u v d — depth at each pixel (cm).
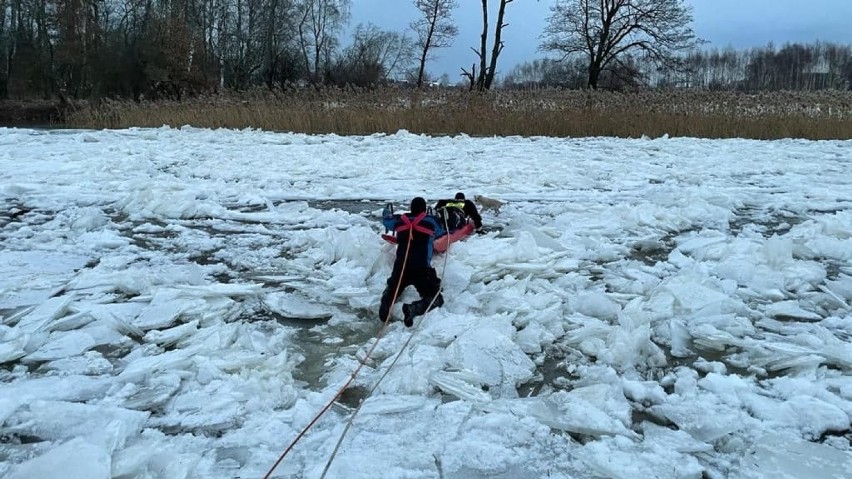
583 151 1423
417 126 1928
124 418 296
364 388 334
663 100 2031
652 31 3547
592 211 740
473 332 385
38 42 4450
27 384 329
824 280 510
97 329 396
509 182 962
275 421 297
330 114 1961
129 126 2167
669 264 548
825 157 1349
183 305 432
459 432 291
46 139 1532
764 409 313
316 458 270
